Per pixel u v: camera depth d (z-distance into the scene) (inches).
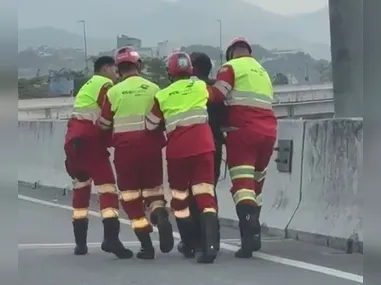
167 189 400.2
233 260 265.1
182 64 255.8
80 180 279.4
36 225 371.2
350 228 282.8
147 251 269.0
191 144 252.4
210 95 261.9
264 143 264.7
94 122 266.1
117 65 263.3
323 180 306.2
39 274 241.4
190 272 244.1
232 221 361.7
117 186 273.1
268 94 268.2
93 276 238.7
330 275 236.5
